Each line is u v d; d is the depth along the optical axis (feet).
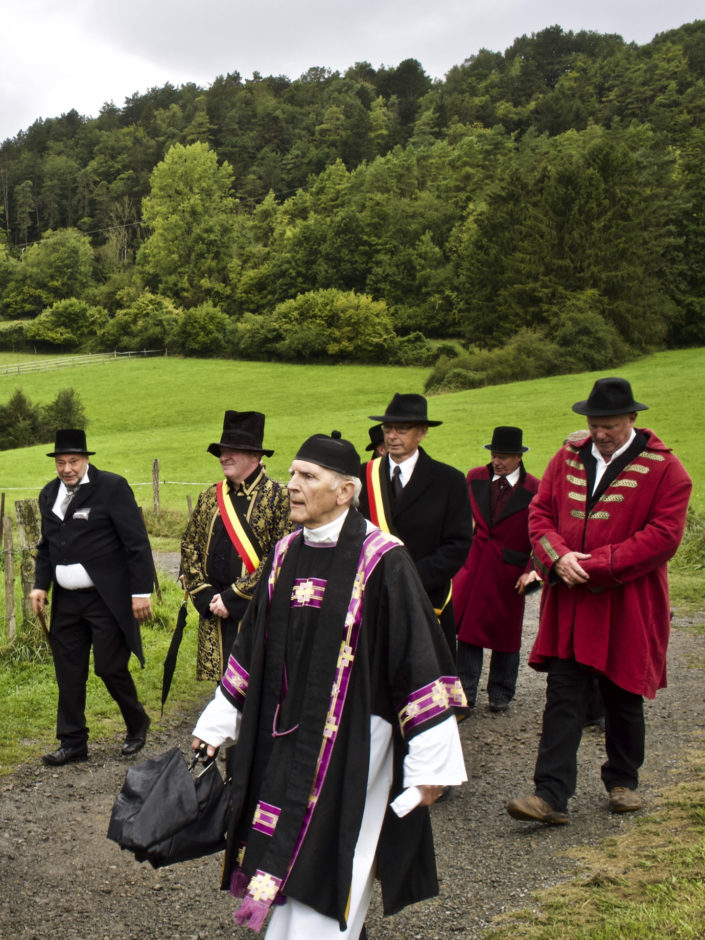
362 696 9.50
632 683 15.12
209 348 292.81
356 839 9.16
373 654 9.73
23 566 25.77
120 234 498.69
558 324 219.82
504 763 18.98
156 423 181.47
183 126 652.07
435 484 18.02
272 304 366.02
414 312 321.32
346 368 255.50
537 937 11.48
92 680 23.53
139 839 9.52
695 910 11.48
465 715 21.45
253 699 9.83
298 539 10.32
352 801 9.20
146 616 19.04
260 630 10.08
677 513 14.98
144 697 22.63
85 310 344.28
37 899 13.12
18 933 12.17
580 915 11.98
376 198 352.08
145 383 232.73
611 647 15.29
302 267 358.84
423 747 9.43
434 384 191.93
